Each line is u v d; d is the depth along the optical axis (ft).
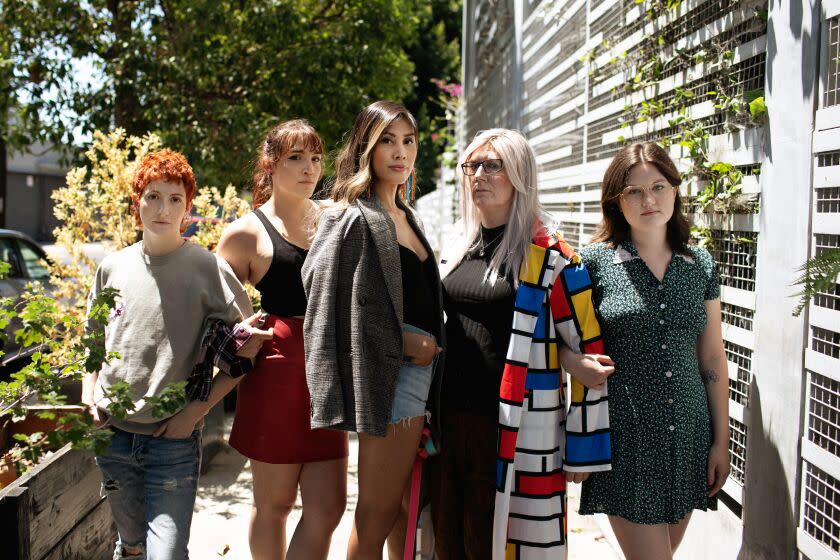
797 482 7.75
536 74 20.56
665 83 11.45
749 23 9.04
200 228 16.94
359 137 8.80
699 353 8.84
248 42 31.58
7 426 11.23
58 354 13.46
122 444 8.93
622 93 13.21
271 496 9.58
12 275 24.61
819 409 7.55
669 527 9.07
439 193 47.52
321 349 8.29
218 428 17.01
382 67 35.06
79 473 9.86
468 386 8.76
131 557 9.41
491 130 9.05
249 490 14.94
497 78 27.78
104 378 8.95
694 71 10.45
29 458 7.63
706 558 10.07
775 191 8.30
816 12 7.55
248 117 28.66
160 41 29.01
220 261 9.32
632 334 8.41
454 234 9.59
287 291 9.57
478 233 9.25
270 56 31.01
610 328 8.54
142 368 8.86
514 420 8.34
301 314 9.59
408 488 9.66
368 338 8.27
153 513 8.74
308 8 33.86
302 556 9.18
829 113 7.26
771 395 8.30
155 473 8.89
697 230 10.11
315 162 9.71
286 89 31.48
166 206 8.91
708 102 9.97
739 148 9.23
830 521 7.25
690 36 10.58
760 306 8.58
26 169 120.67
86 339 8.23
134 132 28.37
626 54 12.75
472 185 8.95
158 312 8.96
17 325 21.72
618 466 8.44
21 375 8.43
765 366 8.46
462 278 9.04
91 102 27.94
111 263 9.32
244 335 8.87
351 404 8.23
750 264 9.24
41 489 8.70
